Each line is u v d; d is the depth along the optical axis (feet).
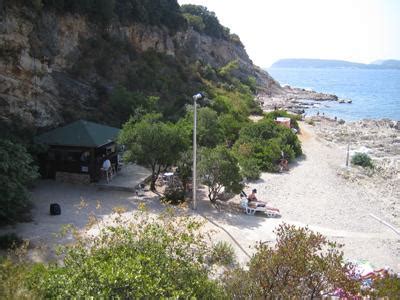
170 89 174.50
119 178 94.48
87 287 30.60
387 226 82.94
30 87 100.68
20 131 91.20
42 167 92.02
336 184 111.75
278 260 35.58
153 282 30.81
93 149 89.66
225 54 351.25
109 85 143.02
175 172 95.45
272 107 286.46
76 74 133.08
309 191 102.53
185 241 37.99
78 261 34.76
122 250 34.86
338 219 84.58
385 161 151.43
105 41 154.71
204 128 120.37
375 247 71.77
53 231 64.28
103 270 31.35
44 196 81.71
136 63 169.07
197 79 217.77
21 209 71.00
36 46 107.04
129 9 177.68
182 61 226.38
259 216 81.82
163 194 87.04
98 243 36.94
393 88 631.56
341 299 38.24
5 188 64.18
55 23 123.75
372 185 117.29
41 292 32.86
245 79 349.82
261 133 139.64
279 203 91.66
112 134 96.73
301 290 35.29
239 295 37.01
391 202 101.91
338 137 190.70
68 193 84.58
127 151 88.74
